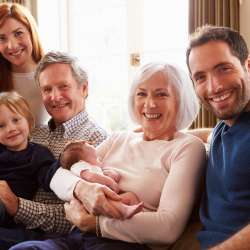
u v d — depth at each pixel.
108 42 3.28
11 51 2.08
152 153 1.44
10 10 2.10
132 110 1.57
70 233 1.49
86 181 1.39
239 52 1.24
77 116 1.79
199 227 1.37
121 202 1.27
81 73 1.83
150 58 3.08
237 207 1.15
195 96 1.50
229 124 1.28
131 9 3.10
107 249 1.25
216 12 2.48
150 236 1.23
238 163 1.17
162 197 1.30
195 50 1.27
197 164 1.35
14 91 2.00
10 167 1.74
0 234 1.48
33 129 1.90
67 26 3.39
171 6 2.98
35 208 1.57
